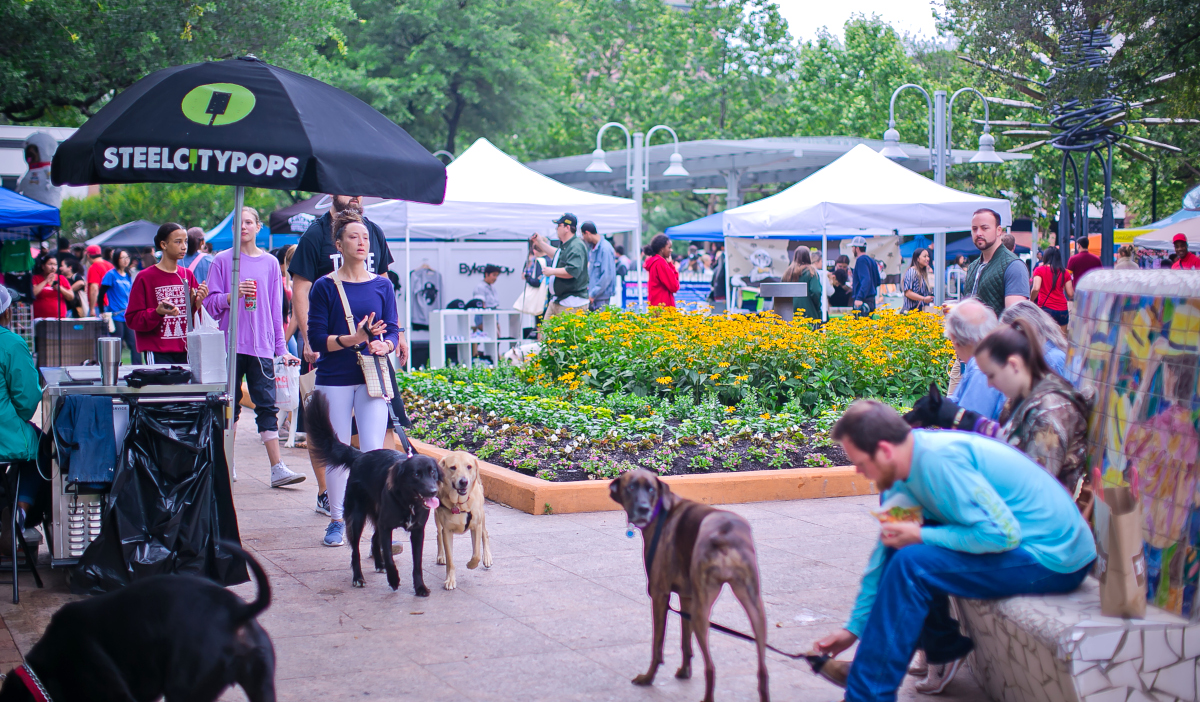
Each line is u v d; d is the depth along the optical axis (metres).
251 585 5.56
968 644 3.78
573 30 38.75
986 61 22.86
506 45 33.16
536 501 7.14
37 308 15.93
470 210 14.12
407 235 13.85
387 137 5.76
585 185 33.41
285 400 8.40
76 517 5.23
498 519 7.04
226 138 5.16
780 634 4.71
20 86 16.42
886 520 3.67
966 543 3.50
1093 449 3.94
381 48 32.25
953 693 4.08
